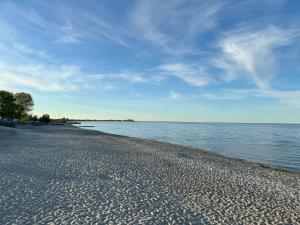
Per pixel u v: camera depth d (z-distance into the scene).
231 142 63.22
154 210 11.68
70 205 11.74
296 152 44.16
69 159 23.77
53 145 35.66
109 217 10.60
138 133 101.94
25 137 47.56
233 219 11.10
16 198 12.30
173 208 12.07
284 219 11.39
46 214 10.59
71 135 60.09
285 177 21.20
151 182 16.62
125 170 19.94
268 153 42.59
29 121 126.38
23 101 134.50
